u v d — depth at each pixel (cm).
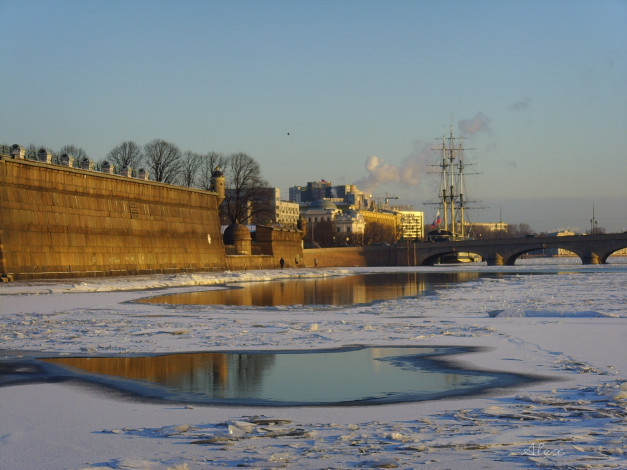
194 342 3616
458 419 1977
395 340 3662
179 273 12938
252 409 2150
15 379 2633
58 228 9875
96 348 3406
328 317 5000
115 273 11050
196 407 2177
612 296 7088
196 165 17800
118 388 2477
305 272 14638
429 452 1641
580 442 1709
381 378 2653
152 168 16575
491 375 2658
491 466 1531
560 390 2348
